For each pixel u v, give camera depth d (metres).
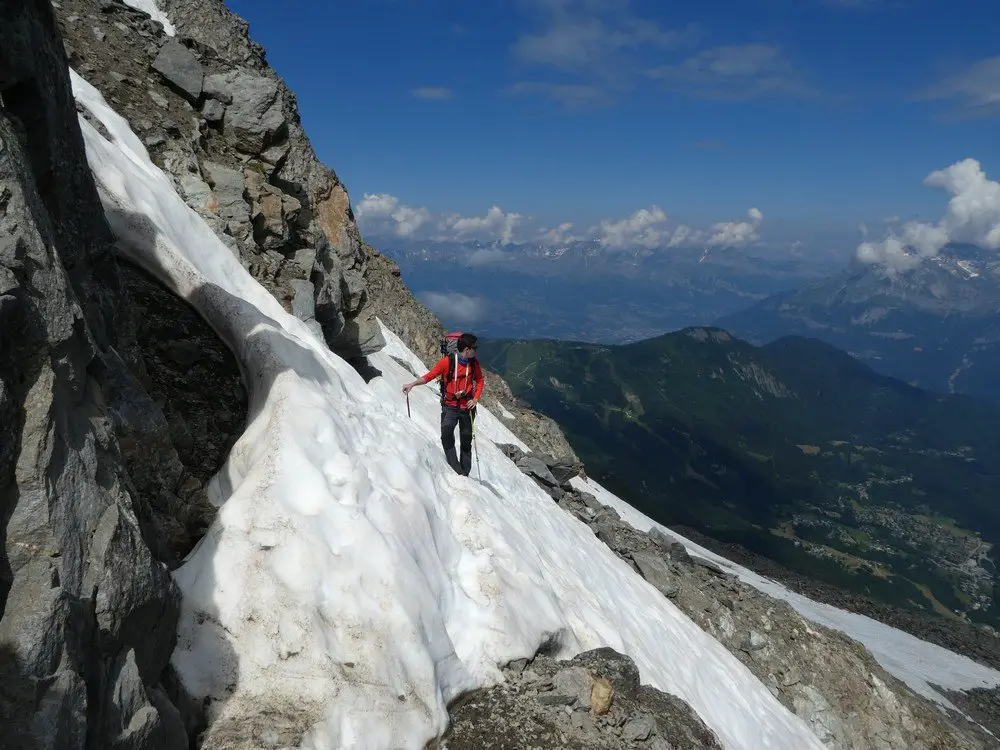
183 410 7.59
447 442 10.02
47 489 3.65
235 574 5.65
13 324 3.67
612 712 7.01
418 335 29.91
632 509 43.72
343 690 5.32
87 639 3.71
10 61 4.81
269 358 7.99
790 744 12.88
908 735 18.47
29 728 3.10
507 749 6.09
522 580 8.20
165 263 8.76
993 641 56.81
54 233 5.32
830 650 19.64
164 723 4.35
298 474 6.44
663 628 12.99
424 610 6.30
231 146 14.97
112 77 13.34
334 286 15.37
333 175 21.09
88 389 4.47
